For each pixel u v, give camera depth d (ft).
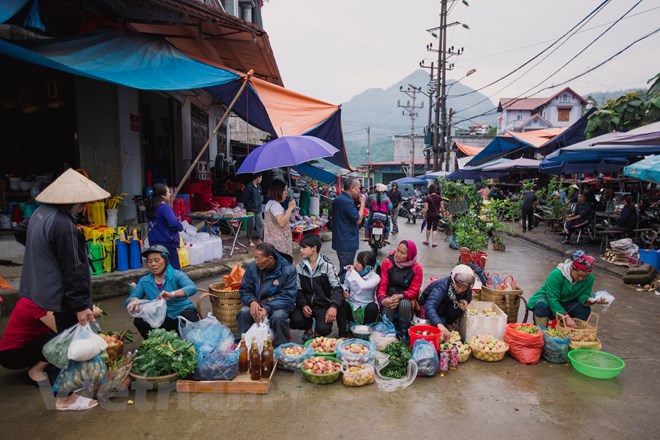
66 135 23.31
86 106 23.71
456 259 32.04
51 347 10.16
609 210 41.24
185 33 23.80
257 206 31.07
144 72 16.79
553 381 12.39
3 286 16.24
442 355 12.66
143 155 28.32
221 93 25.44
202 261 24.20
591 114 41.98
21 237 11.47
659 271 26.07
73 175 10.41
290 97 23.62
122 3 20.04
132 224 26.53
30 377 11.34
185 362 11.21
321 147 16.94
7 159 22.71
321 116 22.76
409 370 12.26
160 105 35.53
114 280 18.93
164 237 17.13
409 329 13.84
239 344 12.37
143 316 12.32
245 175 38.17
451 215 41.06
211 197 34.14
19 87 21.89
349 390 11.64
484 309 15.58
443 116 90.68
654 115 35.53
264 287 13.73
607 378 12.54
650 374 13.02
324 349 13.23
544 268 30.04
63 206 10.18
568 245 38.22
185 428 9.77
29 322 10.89
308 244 14.15
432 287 15.46
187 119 36.70
